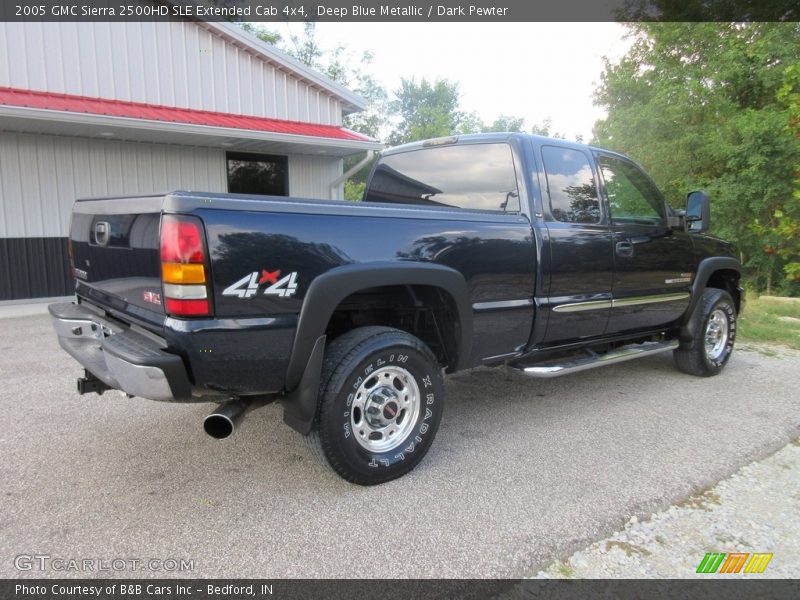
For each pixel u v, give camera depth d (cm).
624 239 416
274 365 255
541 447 351
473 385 489
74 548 239
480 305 333
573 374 530
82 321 309
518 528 258
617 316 423
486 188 386
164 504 276
